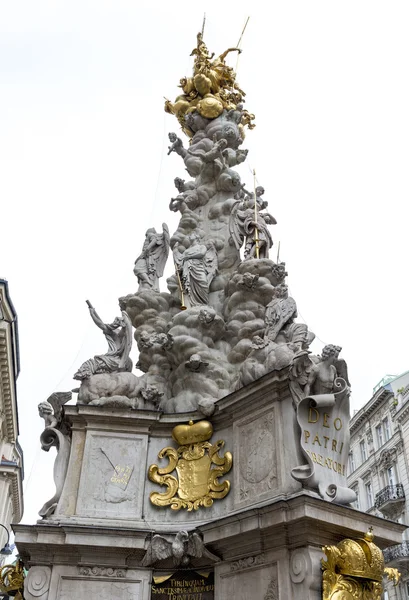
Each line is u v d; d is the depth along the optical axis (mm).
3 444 26875
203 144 13125
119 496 8289
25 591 7508
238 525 7059
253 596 6840
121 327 9984
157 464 8648
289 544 6742
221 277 11102
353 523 6871
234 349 9586
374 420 28609
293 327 8852
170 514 8227
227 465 8172
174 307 10992
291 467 7320
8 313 21547
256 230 10945
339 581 6285
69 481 8406
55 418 8984
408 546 21703
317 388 7539
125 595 7516
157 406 9203
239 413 8438
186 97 14305
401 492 24578
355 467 29750
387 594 22344
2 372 23422
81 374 9266
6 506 26547
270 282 10109
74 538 7594
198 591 7465
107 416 8750
